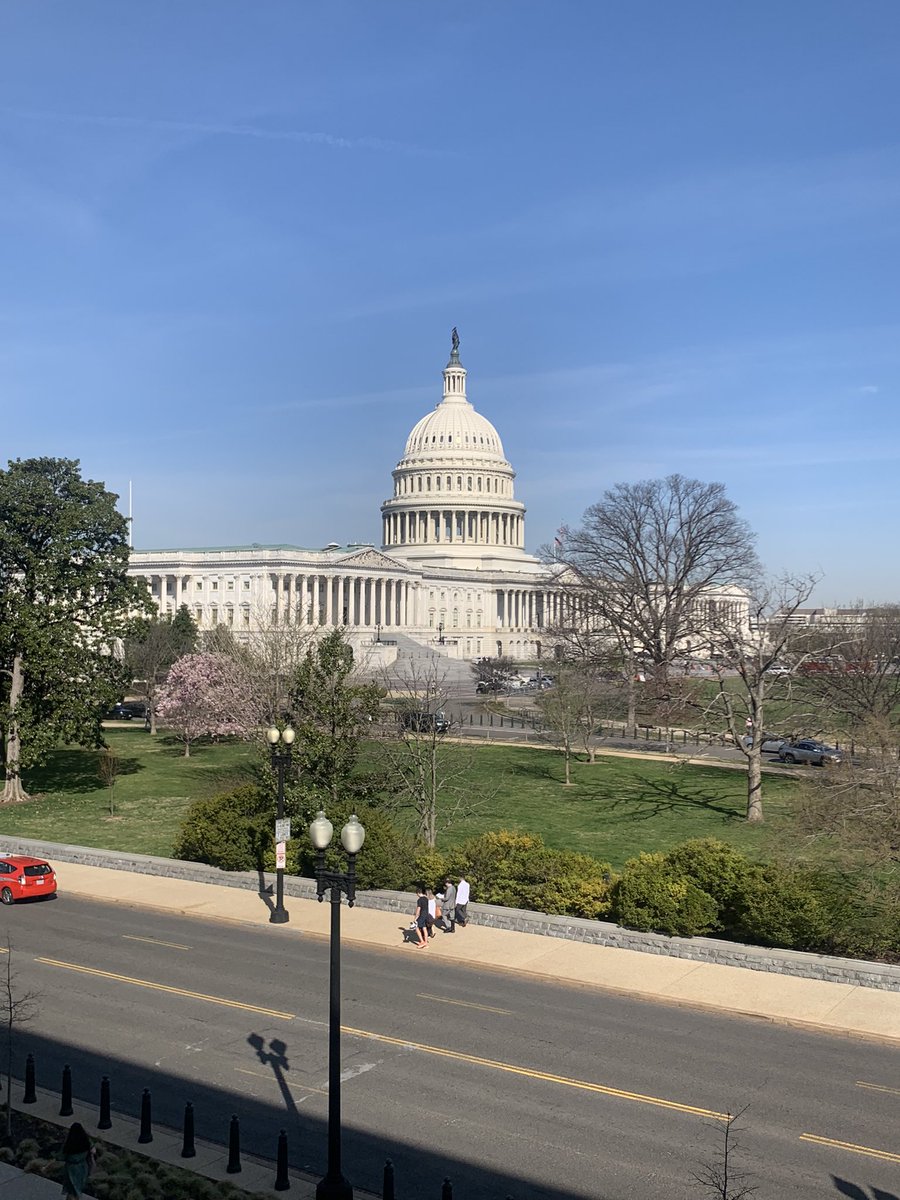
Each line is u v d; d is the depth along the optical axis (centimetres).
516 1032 2952
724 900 3738
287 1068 2720
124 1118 2447
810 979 3350
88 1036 2939
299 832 4781
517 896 4100
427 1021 3033
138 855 5022
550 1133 2366
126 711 12300
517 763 8444
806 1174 2181
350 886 2253
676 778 7788
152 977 3431
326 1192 2044
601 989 3306
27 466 7375
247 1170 2203
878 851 3975
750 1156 2255
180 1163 2234
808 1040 2902
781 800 6862
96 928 4034
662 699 9219
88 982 3384
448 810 6306
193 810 5056
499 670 17112
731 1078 2648
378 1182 2162
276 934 3947
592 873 4091
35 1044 2881
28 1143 2270
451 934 3856
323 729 5250
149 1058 2789
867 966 3312
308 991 3294
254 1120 2441
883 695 8625
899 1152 2277
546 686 14338
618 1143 2317
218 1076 2681
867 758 5081
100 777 7488
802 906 3562
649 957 3581
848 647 9575
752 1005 3120
